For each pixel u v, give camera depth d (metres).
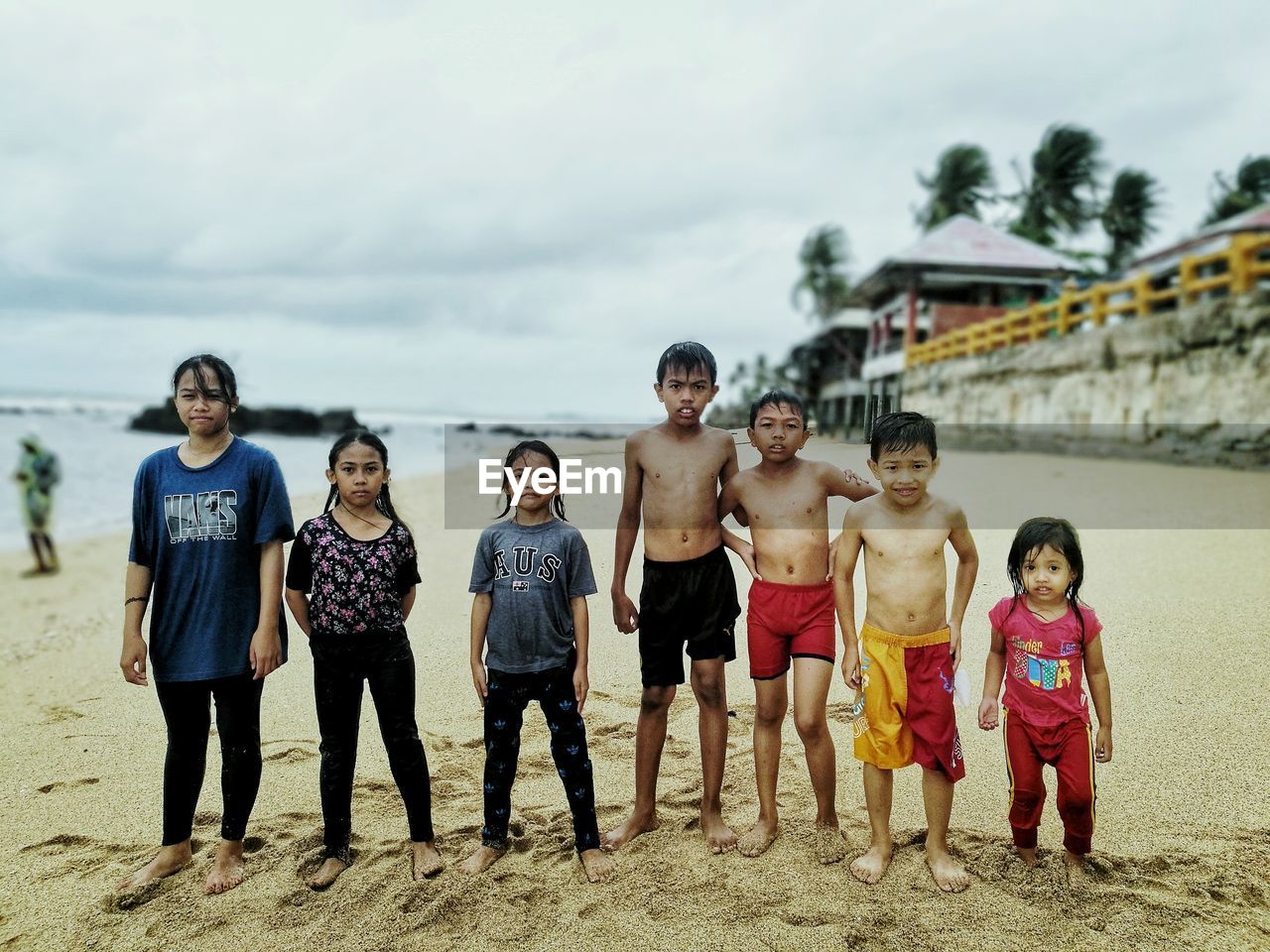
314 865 2.92
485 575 3.01
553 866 2.88
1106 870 2.69
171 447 3.05
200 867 2.94
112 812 3.41
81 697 4.93
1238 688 3.77
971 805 3.18
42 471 10.26
